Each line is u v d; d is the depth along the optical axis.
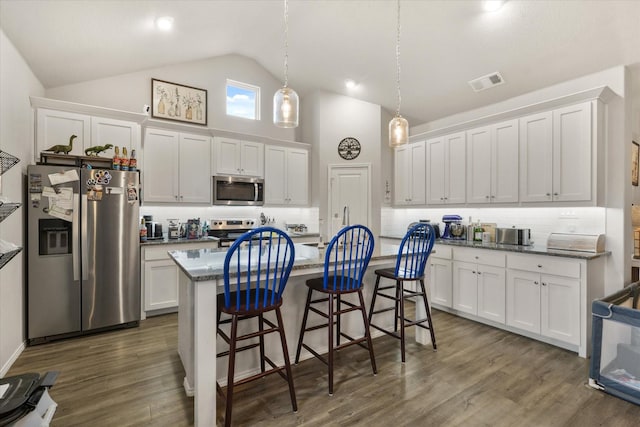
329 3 3.21
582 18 2.62
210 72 4.58
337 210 5.01
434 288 3.96
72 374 2.32
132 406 1.95
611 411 1.93
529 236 3.45
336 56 4.08
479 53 3.30
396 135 2.69
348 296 2.79
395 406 1.96
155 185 3.91
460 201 4.05
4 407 1.18
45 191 2.85
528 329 3.00
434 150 4.41
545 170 3.21
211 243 3.93
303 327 2.44
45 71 3.20
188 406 1.96
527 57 3.16
